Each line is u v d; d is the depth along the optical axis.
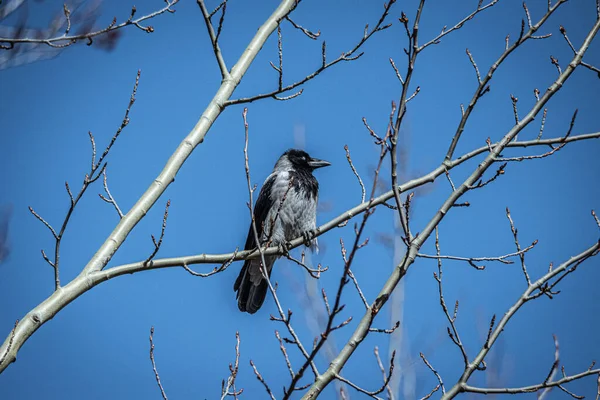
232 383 9.62
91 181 9.32
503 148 10.57
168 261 10.26
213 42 11.33
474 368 8.90
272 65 10.83
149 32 9.91
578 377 8.80
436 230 9.84
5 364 8.21
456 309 9.16
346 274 7.49
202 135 10.89
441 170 10.88
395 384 10.92
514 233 10.10
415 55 9.49
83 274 9.41
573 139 10.62
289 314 8.05
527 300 9.50
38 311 8.79
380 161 7.77
